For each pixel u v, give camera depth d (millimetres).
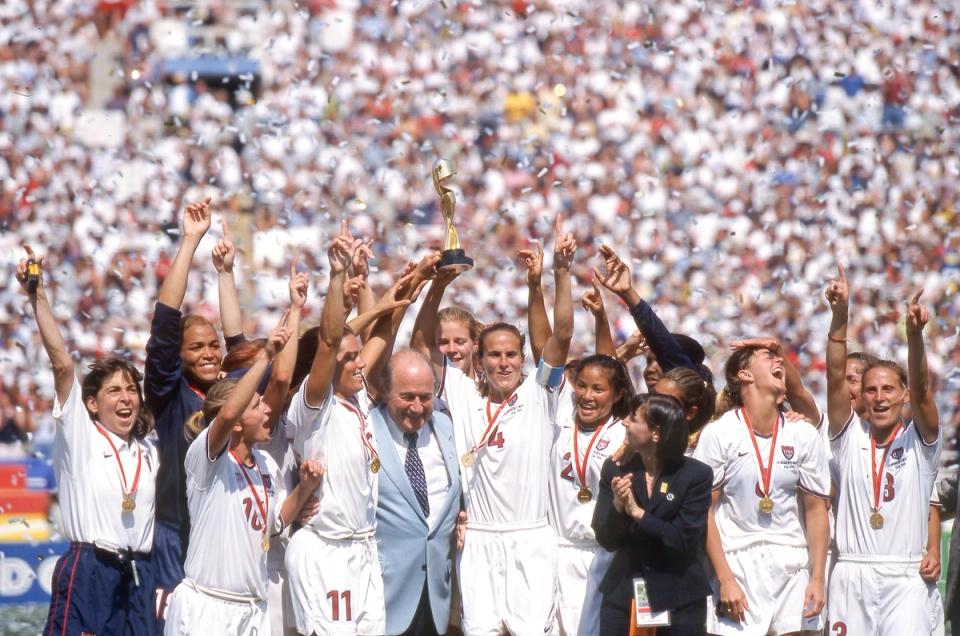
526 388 26562
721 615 25516
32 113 60094
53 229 55344
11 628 35438
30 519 39000
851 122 64688
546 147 63500
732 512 26219
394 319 27094
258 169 59500
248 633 23297
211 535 23000
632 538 24938
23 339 49375
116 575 24250
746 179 62469
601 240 60125
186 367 26609
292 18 64500
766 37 65938
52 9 62531
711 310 55969
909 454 26375
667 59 65438
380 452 25781
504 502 26297
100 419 24781
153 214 57125
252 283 54781
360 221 58438
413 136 62562
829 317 55938
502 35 65438
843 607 26469
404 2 65188
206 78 64625
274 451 25391
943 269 60031
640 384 48750
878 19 66500
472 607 26109
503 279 56406
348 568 24688
